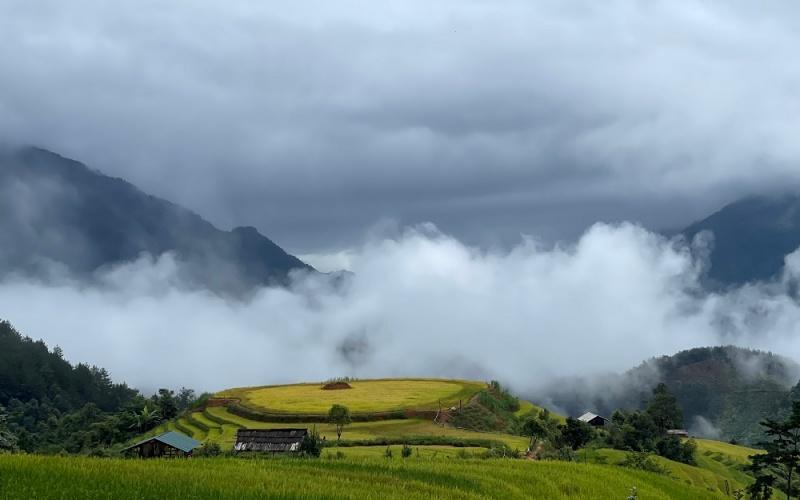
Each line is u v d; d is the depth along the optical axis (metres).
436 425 104.38
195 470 36.59
